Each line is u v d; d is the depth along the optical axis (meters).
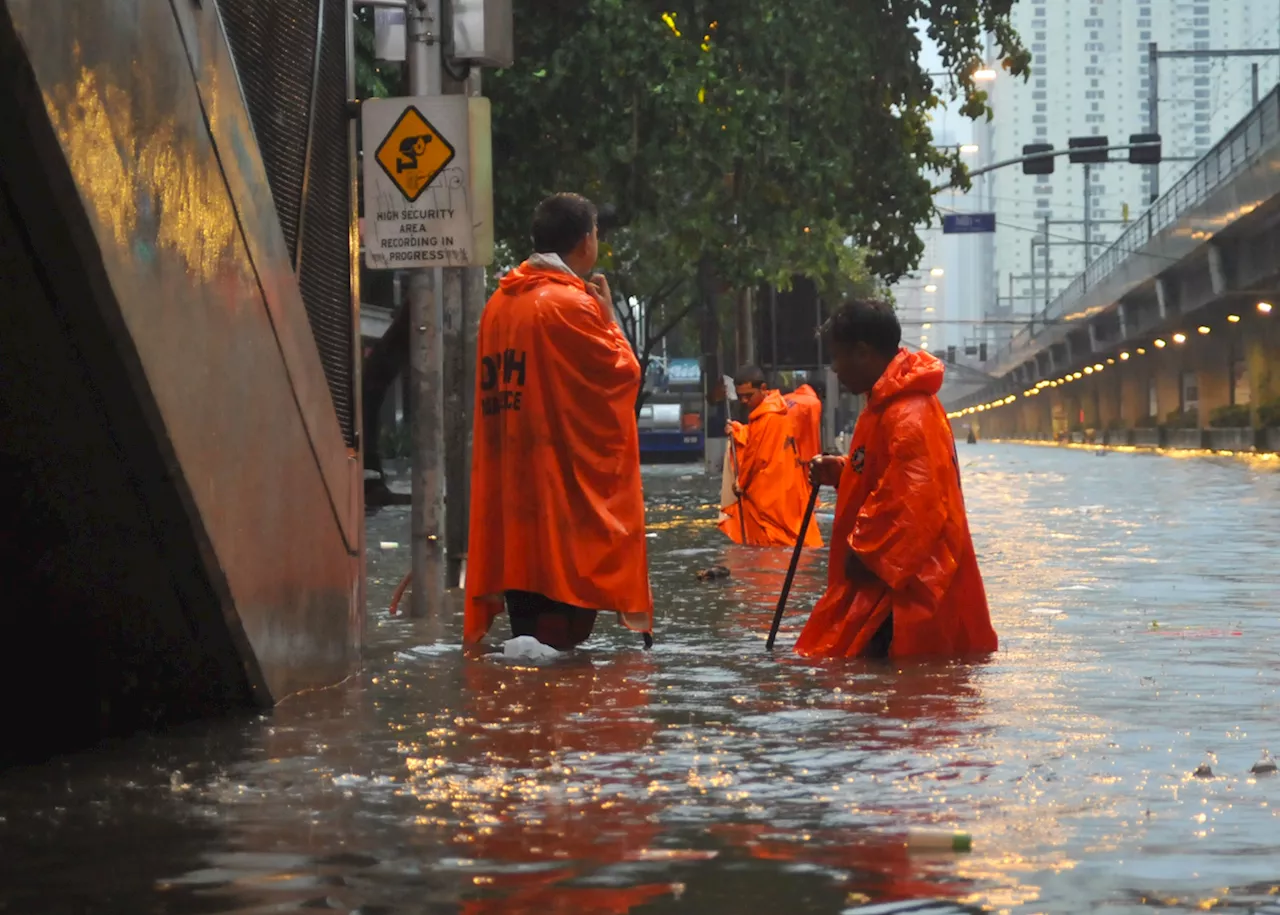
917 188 29.36
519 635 9.28
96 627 6.41
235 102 6.62
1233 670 8.01
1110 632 9.70
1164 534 19.23
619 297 44.66
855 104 26.88
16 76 4.76
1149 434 105.00
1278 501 27.58
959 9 29.08
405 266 10.98
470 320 13.20
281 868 4.30
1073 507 26.22
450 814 4.91
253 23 7.10
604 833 4.66
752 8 23.97
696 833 4.65
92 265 5.16
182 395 5.84
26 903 4.00
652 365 70.62
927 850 4.44
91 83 5.17
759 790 5.21
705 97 23.05
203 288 6.11
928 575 8.59
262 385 6.82
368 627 10.64
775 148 24.27
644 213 26.06
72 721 6.64
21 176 4.96
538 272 9.49
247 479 6.60
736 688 7.53
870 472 8.83
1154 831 4.62
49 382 5.46
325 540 7.79
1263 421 71.69
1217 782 5.28
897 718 6.59
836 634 8.88
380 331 41.44
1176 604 11.34
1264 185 50.06
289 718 6.71
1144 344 103.88
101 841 4.59
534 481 9.27
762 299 37.38
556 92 22.73
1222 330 89.62
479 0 11.73
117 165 5.34
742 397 19.16
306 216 7.82
